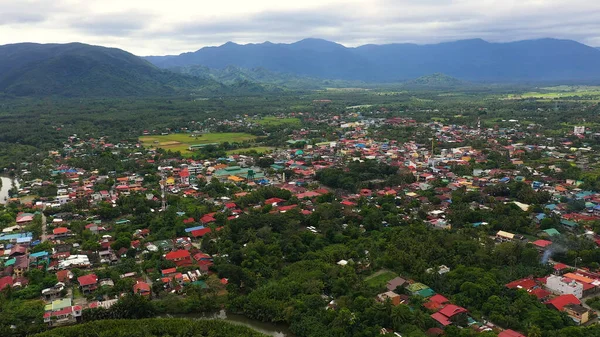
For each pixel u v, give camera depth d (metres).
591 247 177.38
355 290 151.00
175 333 131.88
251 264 170.25
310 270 165.88
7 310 139.75
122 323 135.25
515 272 160.12
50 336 126.75
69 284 161.75
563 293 146.88
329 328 130.38
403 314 130.38
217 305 148.25
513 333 122.44
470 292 144.12
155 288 154.62
